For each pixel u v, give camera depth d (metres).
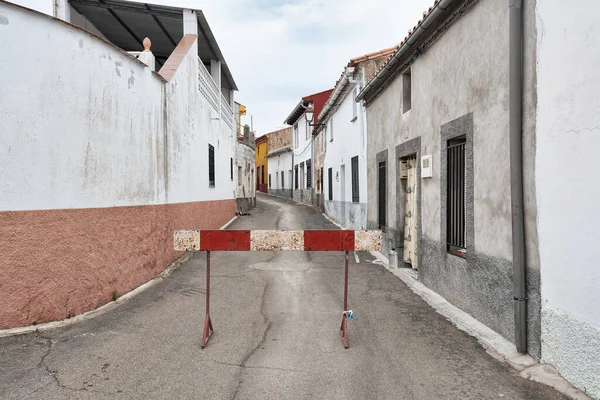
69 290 5.43
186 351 4.47
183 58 9.65
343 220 16.17
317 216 19.81
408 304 6.24
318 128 22.56
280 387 3.70
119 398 3.49
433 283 6.76
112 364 4.12
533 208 4.03
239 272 8.52
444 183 6.25
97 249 5.93
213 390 3.63
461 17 5.60
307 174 27.27
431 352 4.44
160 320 5.46
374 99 10.77
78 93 5.62
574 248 3.45
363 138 12.73
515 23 4.19
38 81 5.08
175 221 9.06
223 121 15.49
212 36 12.99
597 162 3.20
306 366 4.13
